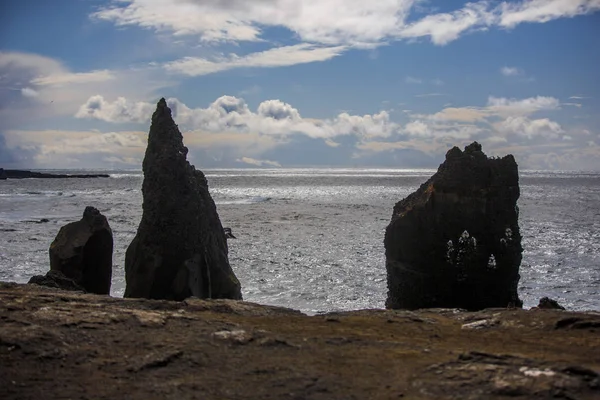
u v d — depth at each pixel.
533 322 9.83
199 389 6.57
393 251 17.59
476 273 16.59
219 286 19.62
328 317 10.24
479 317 10.32
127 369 7.12
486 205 16.55
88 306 9.84
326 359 7.64
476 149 17.25
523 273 31.09
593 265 33.34
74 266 17.83
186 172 19.06
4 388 6.52
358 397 6.38
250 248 39.81
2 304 9.63
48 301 10.20
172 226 18.50
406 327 9.64
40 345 7.75
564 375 6.81
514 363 7.29
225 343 8.18
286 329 9.27
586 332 9.30
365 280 29.05
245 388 6.61
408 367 7.34
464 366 7.22
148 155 19.27
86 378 6.86
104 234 18.44
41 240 41.50
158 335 8.44
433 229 16.78
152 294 18.41
